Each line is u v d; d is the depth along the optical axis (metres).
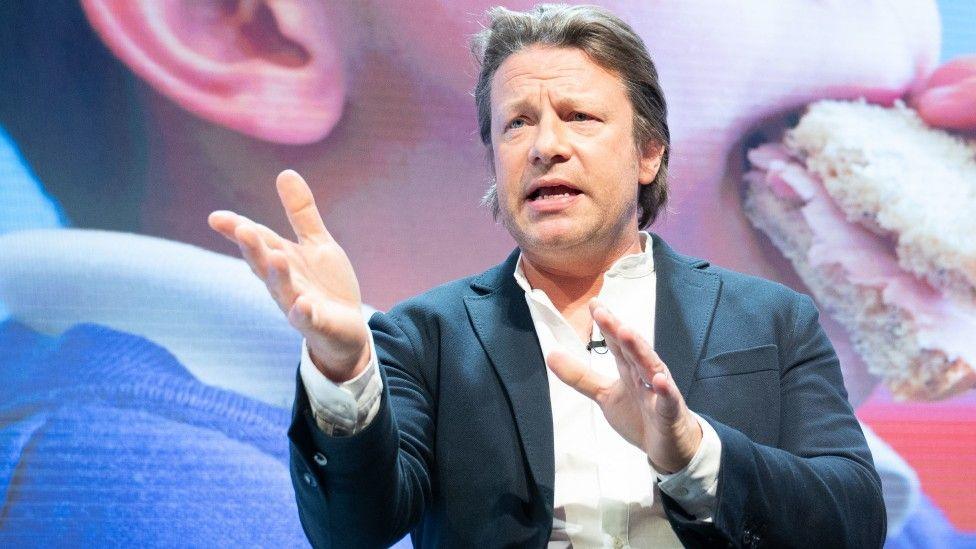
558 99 4.09
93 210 6.26
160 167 6.38
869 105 7.43
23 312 6.09
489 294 4.23
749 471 3.20
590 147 4.07
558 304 4.30
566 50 4.21
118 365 6.16
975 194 7.35
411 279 6.64
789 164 7.28
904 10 7.53
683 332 4.00
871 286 7.20
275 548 6.19
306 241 3.19
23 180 6.19
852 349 7.14
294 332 6.43
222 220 2.93
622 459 3.85
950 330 7.18
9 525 5.92
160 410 6.18
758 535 3.25
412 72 6.82
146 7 6.47
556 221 4.03
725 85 7.29
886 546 6.93
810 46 7.43
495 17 4.43
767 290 4.22
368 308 6.55
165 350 6.23
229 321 6.34
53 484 5.99
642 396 3.04
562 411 3.93
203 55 6.53
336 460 3.15
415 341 4.06
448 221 6.75
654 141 4.44
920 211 7.29
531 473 3.76
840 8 7.50
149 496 6.09
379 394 3.20
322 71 6.69
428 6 6.90
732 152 7.24
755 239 7.18
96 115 6.34
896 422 7.09
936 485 7.02
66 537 5.97
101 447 6.07
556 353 3.20
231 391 6.28
